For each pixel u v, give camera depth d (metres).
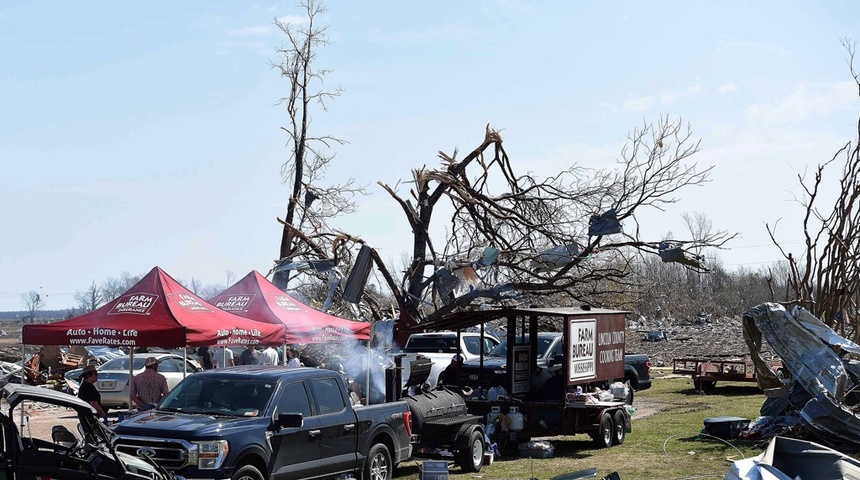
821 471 10.43
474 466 15.22
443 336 24.81
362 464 12.90
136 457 9.86
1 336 93.12
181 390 12.04
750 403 25.19
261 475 11.03
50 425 18.39
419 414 14.86
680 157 28.97
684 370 30.38
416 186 32.03
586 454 17.00
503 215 31.69
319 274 32.03
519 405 17.56
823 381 16.98
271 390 11.68
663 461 15.65
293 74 37.44
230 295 18.52
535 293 29.62
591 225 27.70
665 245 26.97
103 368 25.38
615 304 32.31
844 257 19.36
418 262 31.77
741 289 84.25
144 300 15.70
